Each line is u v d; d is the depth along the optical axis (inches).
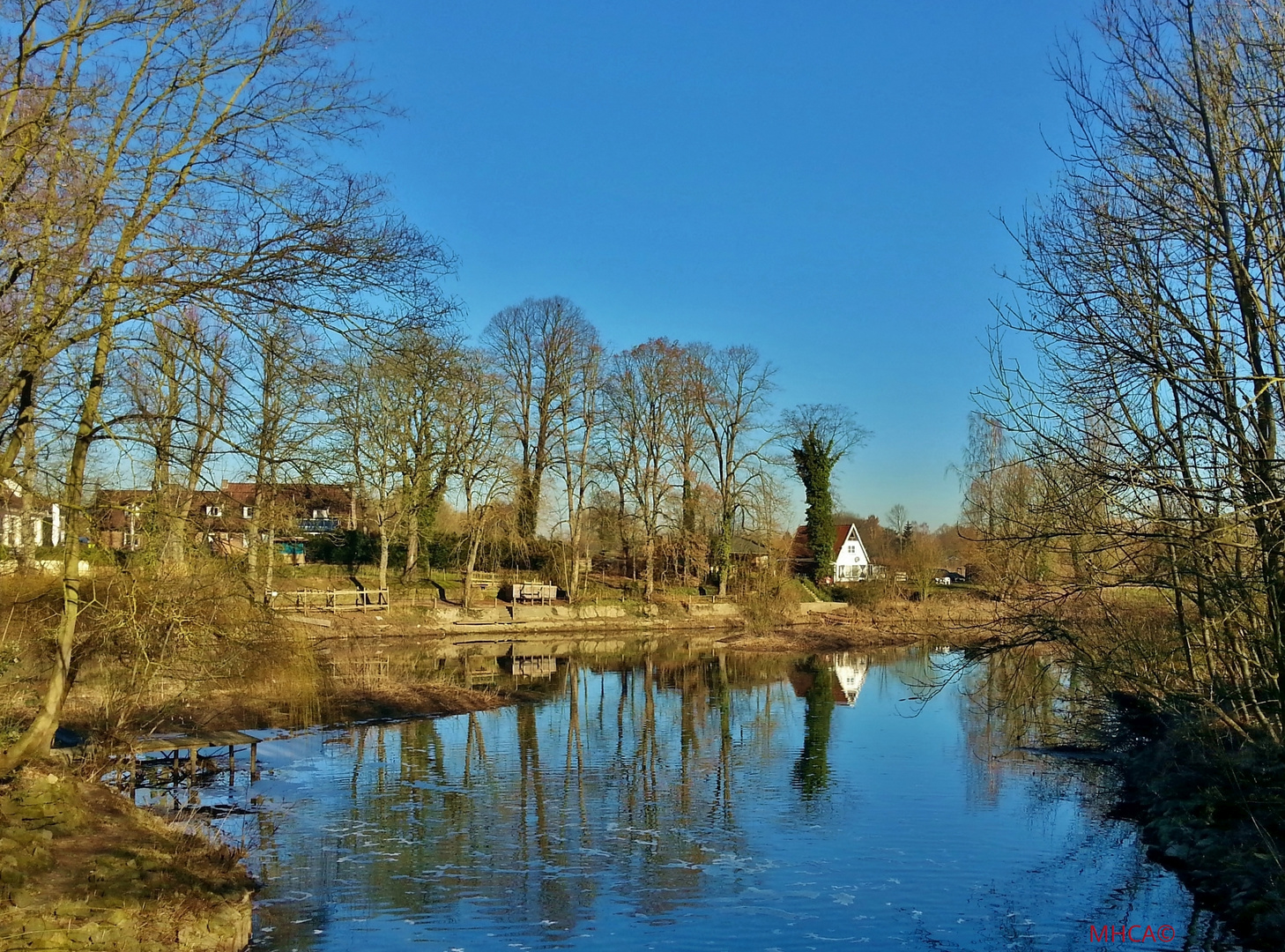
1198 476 529.0
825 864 590.9
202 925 431.8
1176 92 550.9
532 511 2271.2
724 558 2583.7
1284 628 536.7
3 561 601.6
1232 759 599.5
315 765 840.3
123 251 477.1
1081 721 1006.4
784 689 1405.0
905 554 2522.1
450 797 743.1
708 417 2448.3
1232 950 446.6
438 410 1601.9
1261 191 525.7
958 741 998.4
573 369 2298.2
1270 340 499.8
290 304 476.7
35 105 478.0
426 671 1478.8
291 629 1009.5
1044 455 551.8
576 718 1131.3
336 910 502.6
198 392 486.9
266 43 510.6
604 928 486.0
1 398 456.4
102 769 597.3
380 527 1941.4
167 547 637.3
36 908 388.5
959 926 490.9
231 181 486.3
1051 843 634.8
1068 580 594.6
